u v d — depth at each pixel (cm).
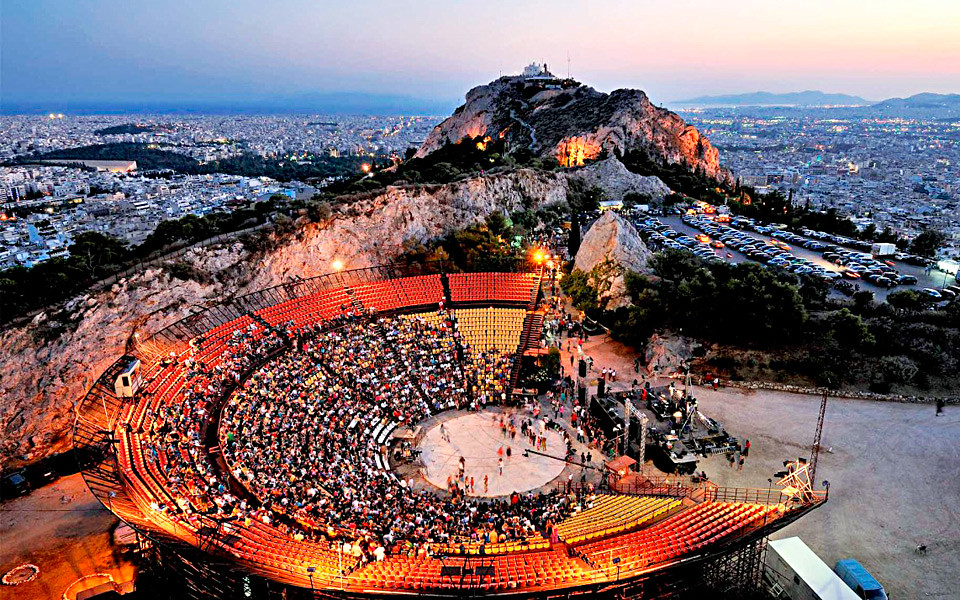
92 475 3869
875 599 3391
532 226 12556
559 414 5888
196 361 5841
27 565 3975
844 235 12888
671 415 5469
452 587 3130
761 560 3794
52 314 6475
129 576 3841
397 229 10325
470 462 5088
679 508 4103
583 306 8125
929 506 4344
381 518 4094
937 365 6175
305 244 9006
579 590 3125
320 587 3077
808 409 5788
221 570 3158
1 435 5512
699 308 6988
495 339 7069
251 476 4331
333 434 5141
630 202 15462
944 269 9350
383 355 6462
